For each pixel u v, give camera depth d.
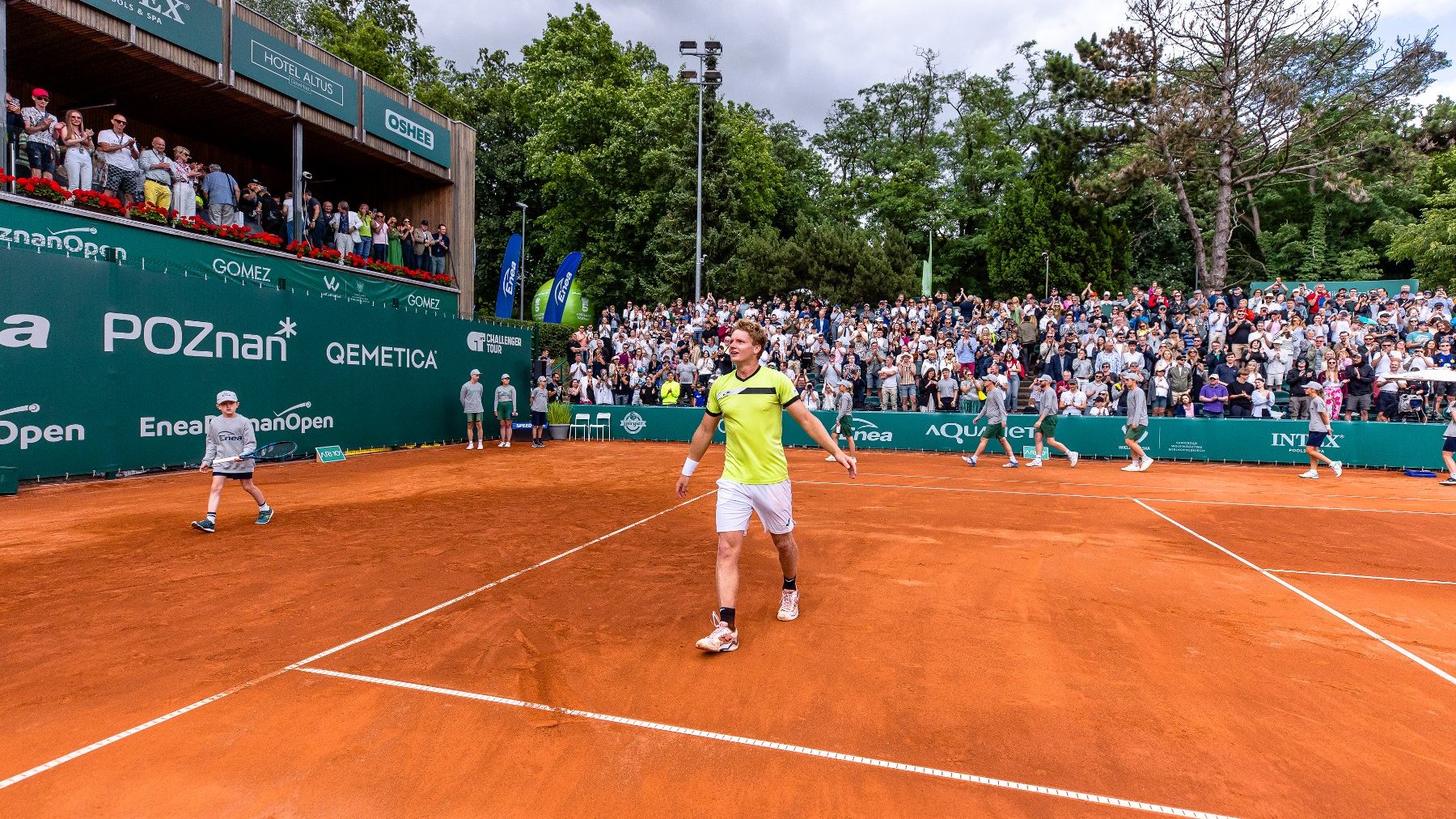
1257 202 39.16
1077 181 33.50
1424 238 30.41
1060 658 4.53
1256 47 28.89
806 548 7.45
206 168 20.61
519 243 27.39
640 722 3.62
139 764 3.17
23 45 14.31
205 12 15.55
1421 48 27.47
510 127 47.41
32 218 12.39
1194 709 3.85
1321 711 3.85
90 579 6.11
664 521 8.83
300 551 7.15
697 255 28.98
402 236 20.86
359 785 3.03
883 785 3.09
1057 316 23.11
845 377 21.83
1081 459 17.59
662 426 21.97
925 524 8.83
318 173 23.08
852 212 49.78
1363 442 15.33
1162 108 29.69
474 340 21.11
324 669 4.23
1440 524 9.08
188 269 15.01
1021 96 48.72
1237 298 21.50
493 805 2.90
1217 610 5.53
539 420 20.23
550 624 5.05
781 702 3.86
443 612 5.30
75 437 11.59
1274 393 18.53
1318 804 3.00
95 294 11.84
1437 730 3.65
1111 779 3.16
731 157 37.12
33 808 2.83
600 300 40.81
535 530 8.26
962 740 3.49
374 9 43.06
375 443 17.66
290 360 15.33
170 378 12.98
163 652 4.48
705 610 5.39
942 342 21.30
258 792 2.97
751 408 4.66
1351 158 29.58
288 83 17.30
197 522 8.11
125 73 15.68
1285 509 10.14
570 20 40.50
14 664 4.27
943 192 46.22
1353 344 17.86
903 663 4.42
